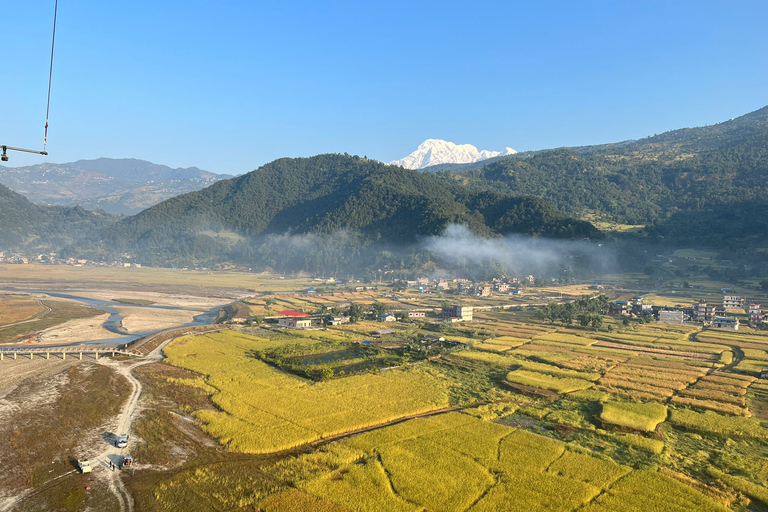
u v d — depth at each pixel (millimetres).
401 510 54938
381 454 69312
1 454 69688
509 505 55938
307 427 79438
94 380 104688
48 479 63625
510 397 98625
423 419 83938
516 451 70750
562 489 59594
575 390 103312
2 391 95562
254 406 89562
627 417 85812
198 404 91875
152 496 59156
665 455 71062
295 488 60000
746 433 79875
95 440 75250
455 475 63062
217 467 66312
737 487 61719
